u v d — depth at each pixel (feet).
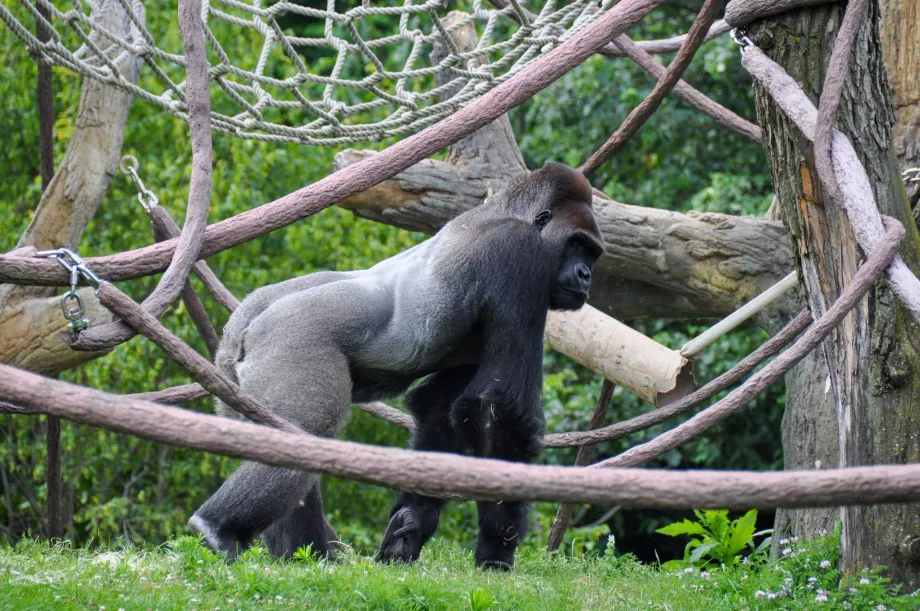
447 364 33.47
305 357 28.60
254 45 82.33
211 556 25.93
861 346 27.53
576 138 88.58
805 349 25.14
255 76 37.32
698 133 87.20
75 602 22.48
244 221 26.96
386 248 74.18
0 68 77.00
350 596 24.61
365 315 30.12
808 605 26.76
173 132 77.61
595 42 27.61
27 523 80.43
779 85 27.17
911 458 26.78
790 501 12.29
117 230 75.10
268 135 38.32
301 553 30.01
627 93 83.92
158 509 74.33
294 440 13.32
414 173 43.88
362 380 31.40
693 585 30.42
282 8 37.58
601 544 94.68
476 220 32.71
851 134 27.61
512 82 27.63
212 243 26.71
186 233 26.30
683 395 40.91
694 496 12.46
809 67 27.61
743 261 43.62
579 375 91.20
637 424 37.06
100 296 23.56
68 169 46.78
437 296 30.94
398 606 24.29
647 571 35.01
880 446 27.17
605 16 27.86
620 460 26.63
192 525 27.68
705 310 45.60
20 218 76.13
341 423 28.94
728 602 27.96
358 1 116.37
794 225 29.17
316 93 97.86
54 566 26.55
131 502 74.59
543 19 37.47
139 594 23.57
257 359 28.73
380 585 25.32
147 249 26.25
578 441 37.40
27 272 23.47
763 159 84.99
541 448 31.99
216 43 36.68
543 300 31.96
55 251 23.86
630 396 83.92
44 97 44.70
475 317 31.53
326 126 38.65
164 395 37.83
